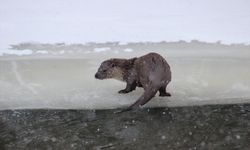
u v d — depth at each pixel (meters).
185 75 9.42
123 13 13.90
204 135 7.38
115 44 11.49
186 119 7.91
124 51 10.92
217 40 11.56
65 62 10.34
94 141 7.30
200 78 9.27
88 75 9.63
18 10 14.44
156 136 7.37
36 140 7.41
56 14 13.98
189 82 9.12
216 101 8.45
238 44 11.24
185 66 9.86
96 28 12.66
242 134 7.39
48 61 10.41
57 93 8.91
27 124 7.93
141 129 7.62
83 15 13.83
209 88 8.88
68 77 9.57
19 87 9.16
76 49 11.21
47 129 7.75
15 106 8.52
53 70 9.91
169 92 8.77
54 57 10.67
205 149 6.96
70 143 7.28
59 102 8.60
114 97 8.70
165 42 11.50
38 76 9.63
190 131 7.52
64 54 10.87
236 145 7.06
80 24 13.02
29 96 8.82
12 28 12.77
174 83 9.09
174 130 7.56
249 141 7.17
